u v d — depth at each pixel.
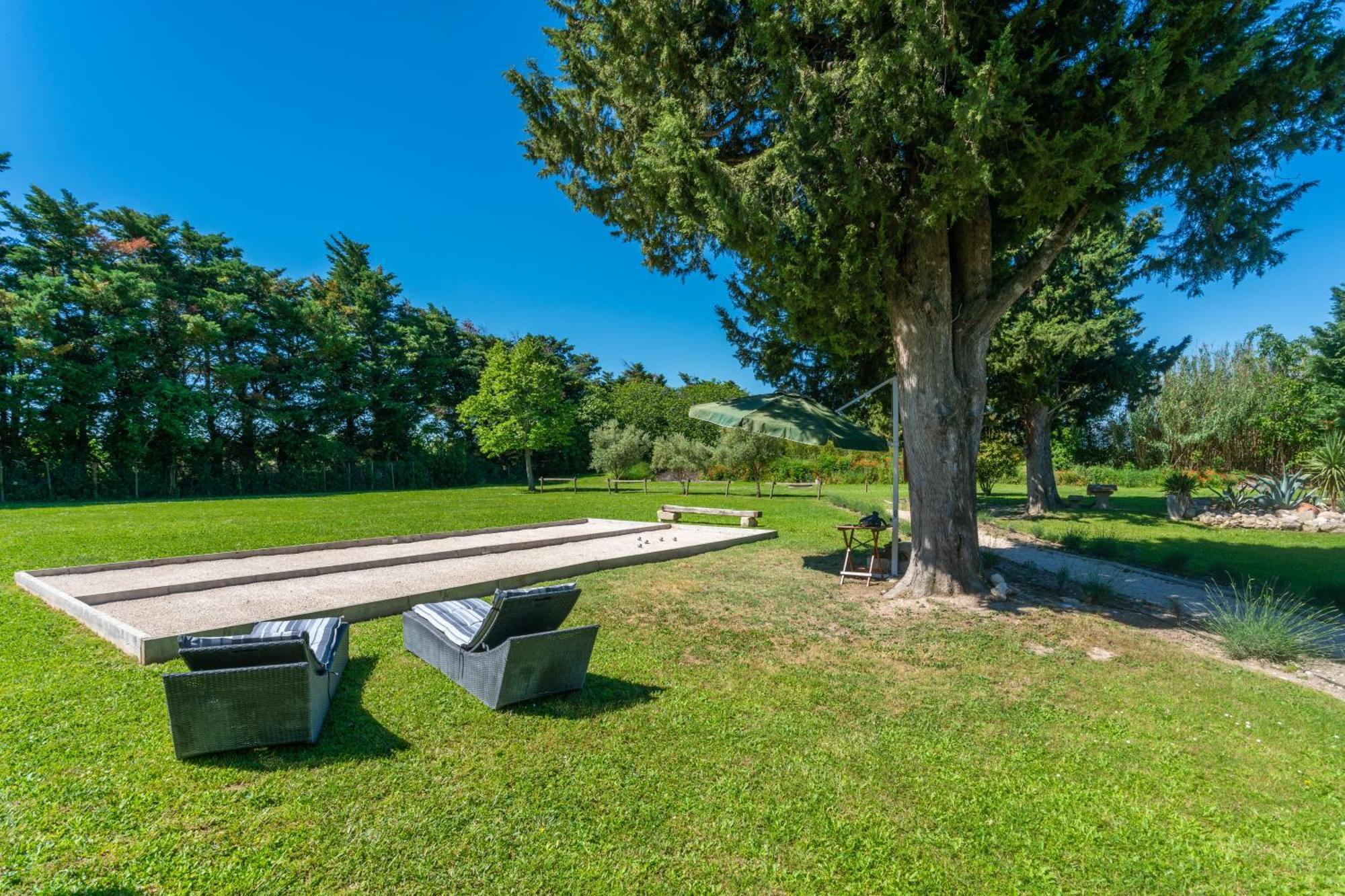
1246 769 3.53
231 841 2.60
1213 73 5.23
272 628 4.39
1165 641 6.02
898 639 5.88
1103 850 2.74
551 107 8.10
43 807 2.78
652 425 49.53
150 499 26.48
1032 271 7.12
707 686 4.61
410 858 2.53
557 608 4.40
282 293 36.25
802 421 7.70
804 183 6.39
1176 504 16.86
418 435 41.16
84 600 6.55
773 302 7.61
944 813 3.00
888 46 5.64
